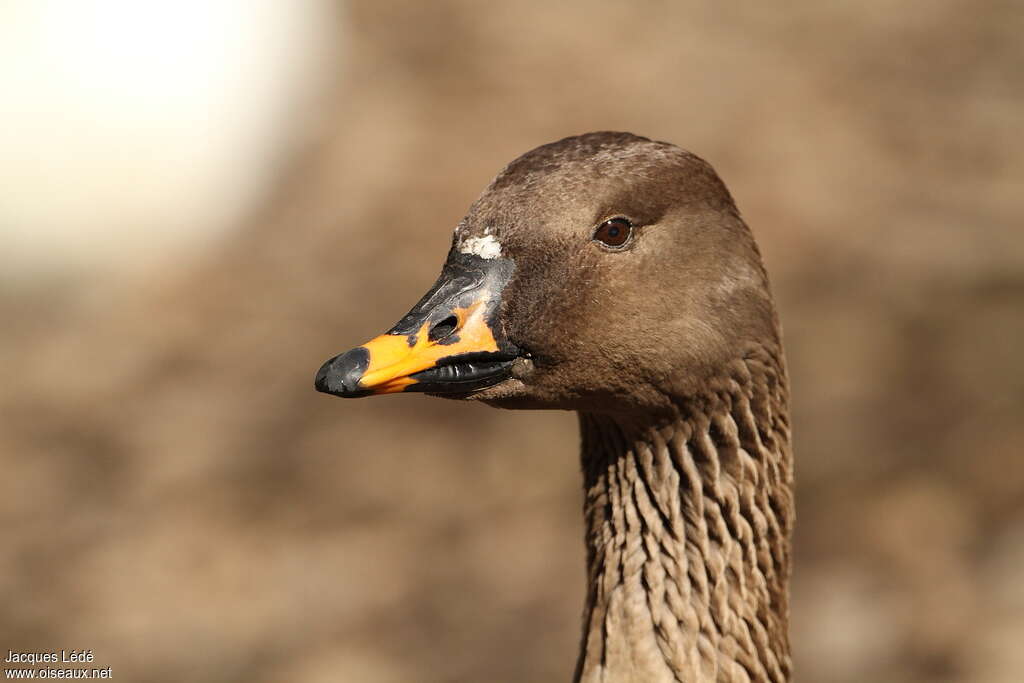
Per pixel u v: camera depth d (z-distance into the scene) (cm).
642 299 682
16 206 2106
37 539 1609
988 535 1326
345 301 1930
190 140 2186
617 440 740
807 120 2184
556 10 2598
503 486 1545
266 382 1819
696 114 2222
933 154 2081
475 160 2175
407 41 2536
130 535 1597
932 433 1469
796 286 1775
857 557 1337
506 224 684
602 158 686
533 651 1315
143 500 1658
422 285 1911
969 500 1378
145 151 2162
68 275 2109
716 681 712
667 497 721
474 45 2502
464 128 2269
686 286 686
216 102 2234
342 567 1468
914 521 1354
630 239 681
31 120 2120
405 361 665
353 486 1600
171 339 1961
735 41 2450
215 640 1423
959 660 1205
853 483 1420
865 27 2484
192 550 1556
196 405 1806
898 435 1473
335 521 1563
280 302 1967
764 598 731
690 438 715
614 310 680
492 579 1423
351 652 1372
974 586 1279
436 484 1567
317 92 2384
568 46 2470
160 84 2202
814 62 2359
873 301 1714
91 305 2075
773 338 714
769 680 733
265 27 2356
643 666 718
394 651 1361
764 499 723
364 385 655
